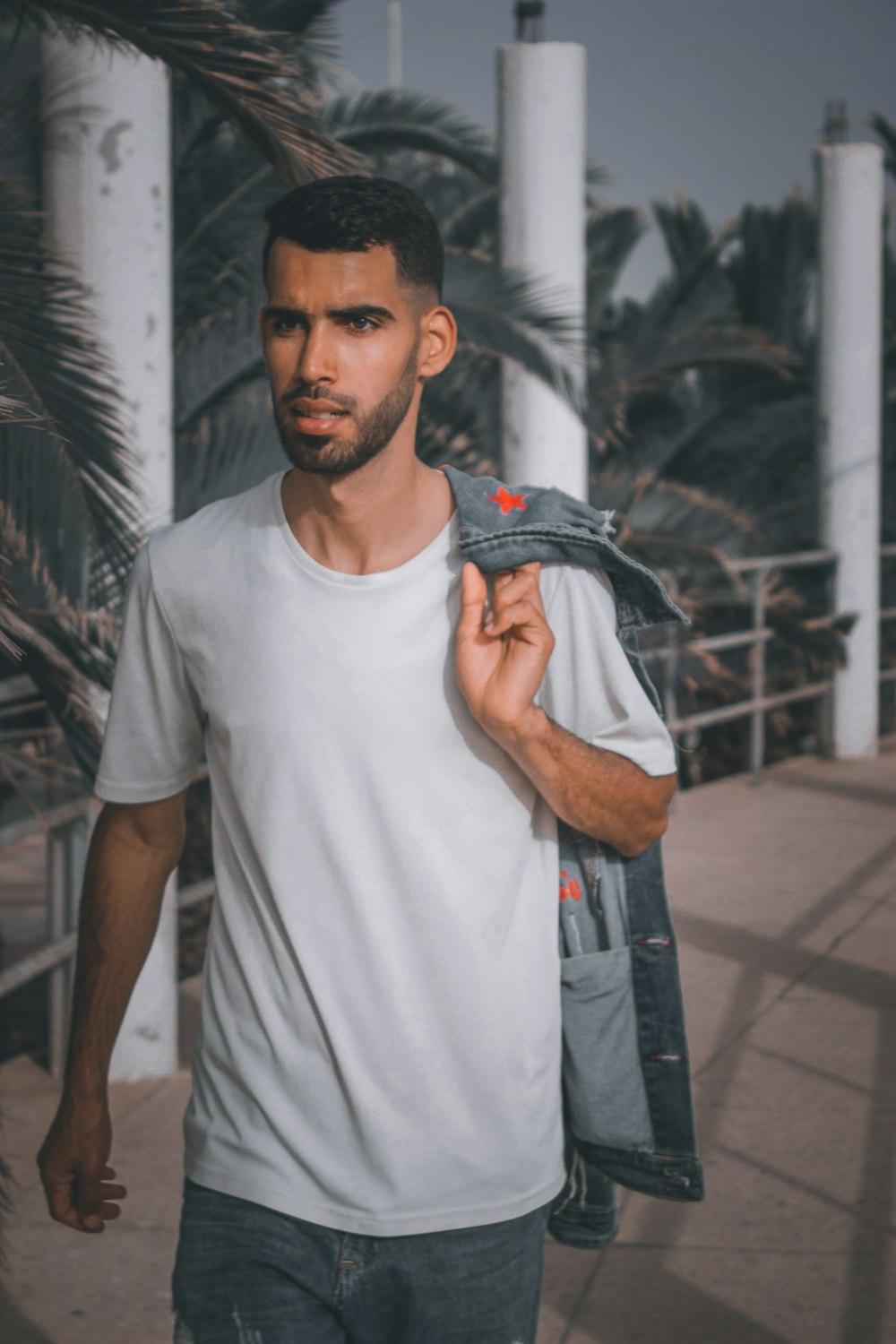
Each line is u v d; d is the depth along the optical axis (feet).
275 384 4.97
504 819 5.20
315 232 4.81
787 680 32.89
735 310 36.27
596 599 5.30
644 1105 5.70
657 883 5.68
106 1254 10.43
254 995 5.24
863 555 31.40
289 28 16.37
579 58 18.78
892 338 35.70
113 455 10.56
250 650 5.17
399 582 5.10
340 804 5.08
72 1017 5.92
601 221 30.66
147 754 5.71
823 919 19.06
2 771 11.82
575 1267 10.24
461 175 26.63
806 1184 11.45
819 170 30.86
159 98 13.08
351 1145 5.17
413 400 5.07
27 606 11.26
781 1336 9.26
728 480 34.35
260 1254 5.20
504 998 5.21
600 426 26.40
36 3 10.13
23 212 11.00
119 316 12.97
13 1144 12.30
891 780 29.22
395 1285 5.20
